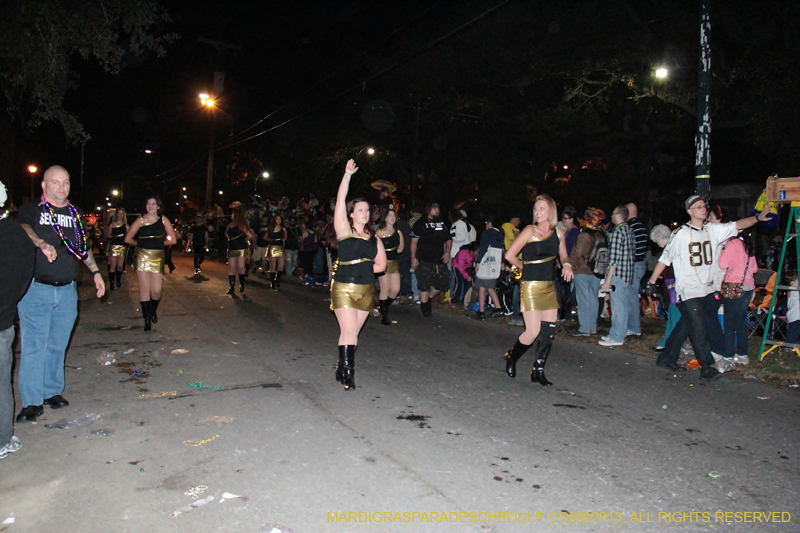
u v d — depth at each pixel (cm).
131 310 1109
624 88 2105
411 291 1373
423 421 527
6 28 1039
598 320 1027
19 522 351
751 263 732
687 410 575
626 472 432
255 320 1026
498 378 679
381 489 396
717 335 698
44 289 504
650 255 1414
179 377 650
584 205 2541
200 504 372
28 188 3872
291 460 438
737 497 398
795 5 1180
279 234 1520
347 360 612
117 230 1455
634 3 1678
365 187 2906
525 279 651
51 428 493
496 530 351
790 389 647
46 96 1124
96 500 377
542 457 455
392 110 2689
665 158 2572
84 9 1105
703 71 882
